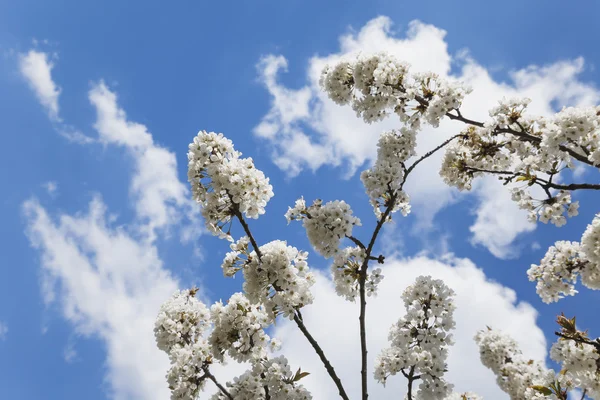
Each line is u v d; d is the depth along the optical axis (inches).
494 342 438.6
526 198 365.7
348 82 411.8
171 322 335.0
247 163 227.3
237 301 264.8
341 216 242.1
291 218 256.1
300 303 225.3
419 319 267.4
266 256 224.4
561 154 309.0
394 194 302.8
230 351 256.1
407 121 379.2
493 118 338.3
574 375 305.9
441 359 249.6
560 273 331.0
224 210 224.7
